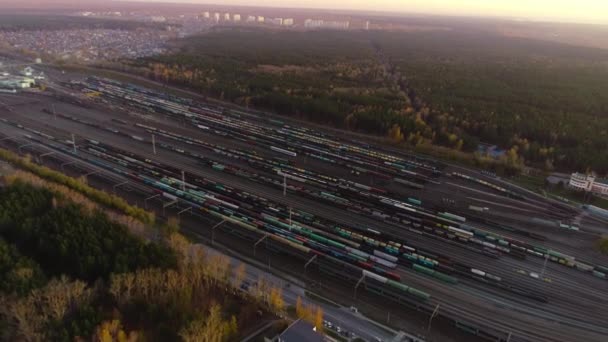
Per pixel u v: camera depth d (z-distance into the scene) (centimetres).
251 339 11850
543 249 17275
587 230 19275
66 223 15250
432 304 13962
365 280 14912
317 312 12338
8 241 15175
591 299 14712
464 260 16688
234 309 12975
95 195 18625
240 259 15875
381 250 16900
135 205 18588
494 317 13575
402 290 14425
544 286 15288
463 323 12912
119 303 12250
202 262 14225
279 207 19862
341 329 12594
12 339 11119
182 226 17850
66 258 14012
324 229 18175
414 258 16250
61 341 10856
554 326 13325
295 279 14925
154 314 12125
